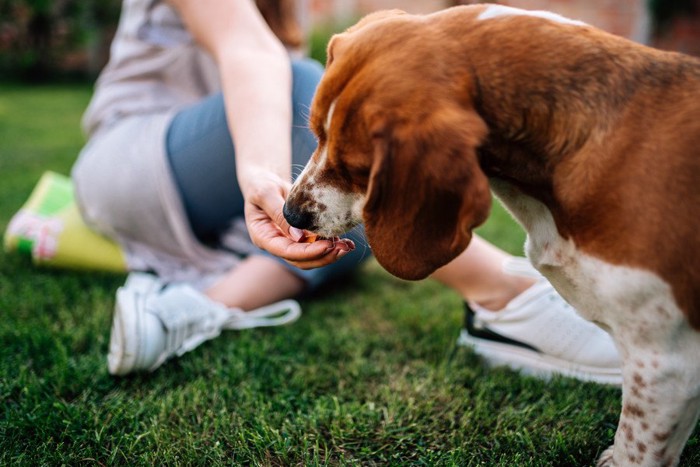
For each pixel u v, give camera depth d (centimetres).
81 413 111
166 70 160
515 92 89
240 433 107
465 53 89
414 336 139
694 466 102
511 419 111
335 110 89
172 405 114
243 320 137
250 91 121
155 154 146
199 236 157
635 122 87
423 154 83
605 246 87
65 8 661
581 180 88
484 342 131
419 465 103
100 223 153
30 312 142
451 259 84
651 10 454
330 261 97
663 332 86
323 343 134
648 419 89
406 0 466
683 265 83
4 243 175
